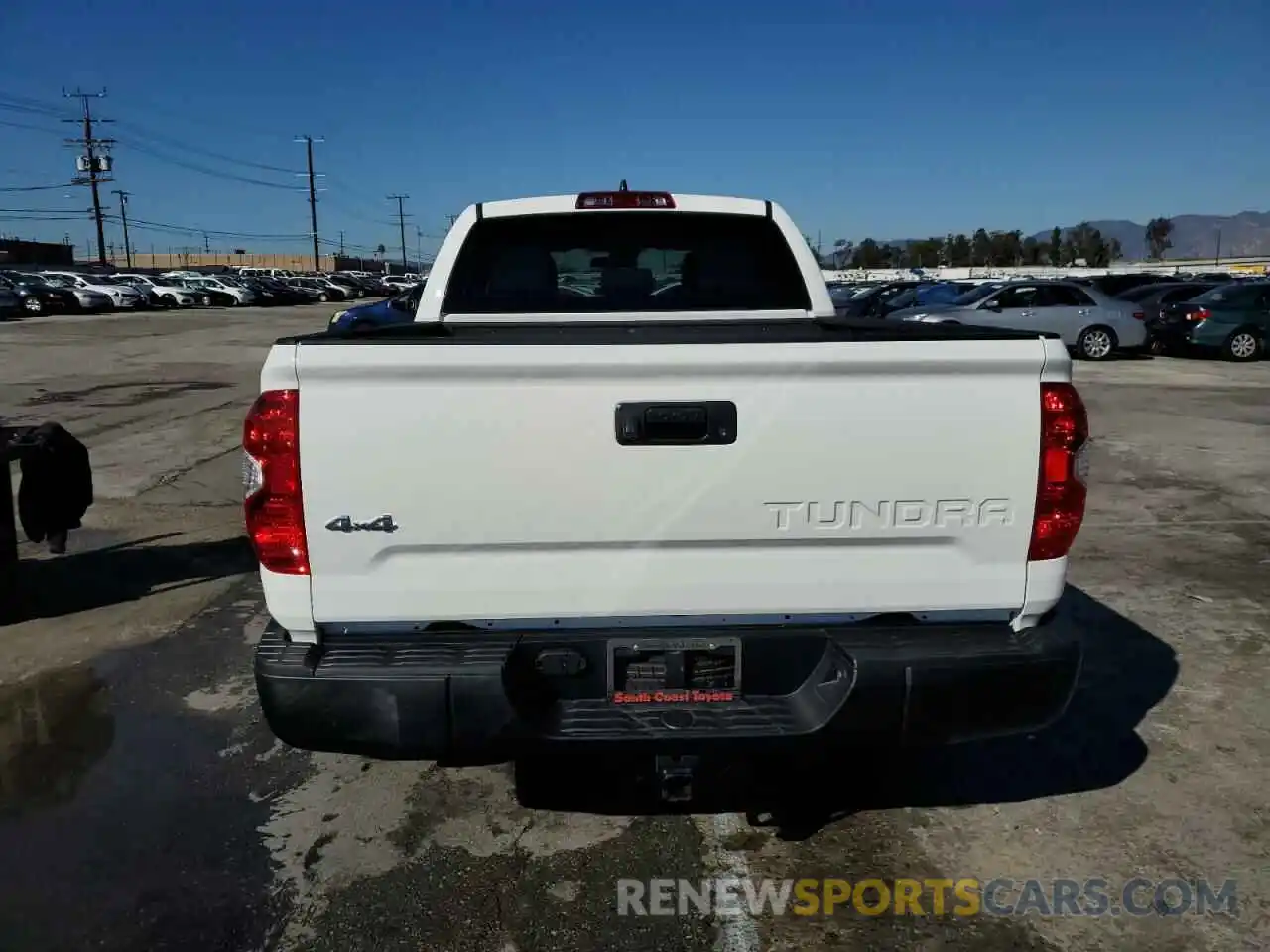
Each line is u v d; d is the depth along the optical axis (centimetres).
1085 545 677
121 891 300
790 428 264
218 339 2702
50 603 567
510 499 263
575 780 369
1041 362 268
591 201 434
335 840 329
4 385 1592
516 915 289
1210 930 282
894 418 266
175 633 521
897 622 283
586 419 261
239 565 639
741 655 277
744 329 326
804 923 286
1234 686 445
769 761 378
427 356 256
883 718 269
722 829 336
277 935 281
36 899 296
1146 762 379
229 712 426
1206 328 1961
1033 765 378
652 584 271
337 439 260
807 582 273
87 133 8062
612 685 276
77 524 543
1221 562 636
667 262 451
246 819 342
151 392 1518
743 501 266
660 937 280
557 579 269
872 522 270
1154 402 1377
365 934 281
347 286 6881
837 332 293
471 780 370
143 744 397
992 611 282
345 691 264
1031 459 271
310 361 256
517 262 446
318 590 267
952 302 2027
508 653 269
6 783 366
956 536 273
